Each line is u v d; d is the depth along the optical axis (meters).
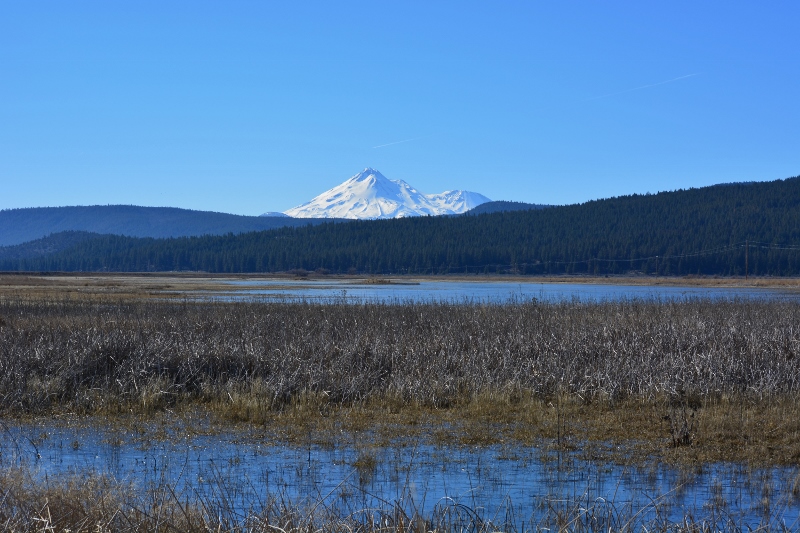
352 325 22.88
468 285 101.25
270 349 18.19
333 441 12.46
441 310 28.34
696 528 8.08
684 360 17.03
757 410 14.43
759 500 9.55
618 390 15.64
